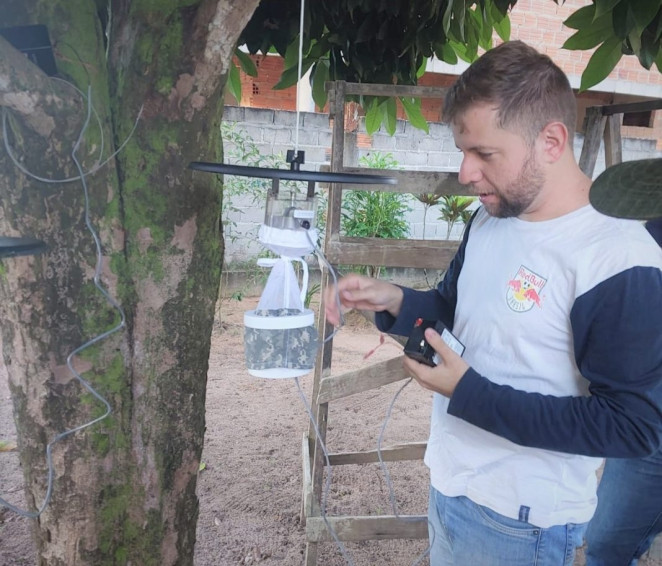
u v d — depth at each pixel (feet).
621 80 22.72
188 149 3.89
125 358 4.05
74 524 4.20
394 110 8.55
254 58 20.56
